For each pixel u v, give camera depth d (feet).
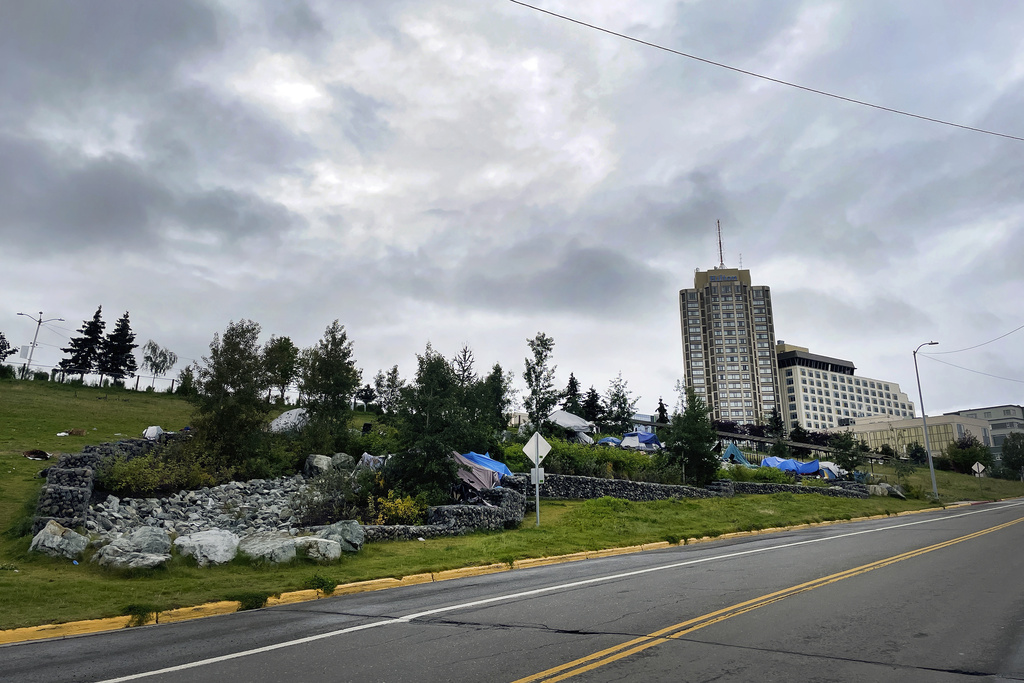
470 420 85.92
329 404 100.78
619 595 34.83
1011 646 23.54
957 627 26.55
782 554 52.34
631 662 21.59
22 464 77.87
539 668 21.06
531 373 142.20
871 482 171.32
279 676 20.76
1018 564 45.19
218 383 80.64
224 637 26.99
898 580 38.50
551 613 30.35
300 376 107.04
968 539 62.54
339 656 23.17
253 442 81.66
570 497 96.12
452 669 21.17
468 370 92.48
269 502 69.21
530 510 83.66
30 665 22.88
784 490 131.13
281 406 129.08
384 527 56.80
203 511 63.93
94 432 111.96
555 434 138.82
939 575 40.40
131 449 77.51
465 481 76.59
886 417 545.44
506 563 49.42
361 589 40.09
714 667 20.95
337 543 47.70
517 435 118.52
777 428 381.40
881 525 83.05
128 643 26.40
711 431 129.49
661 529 71.00
